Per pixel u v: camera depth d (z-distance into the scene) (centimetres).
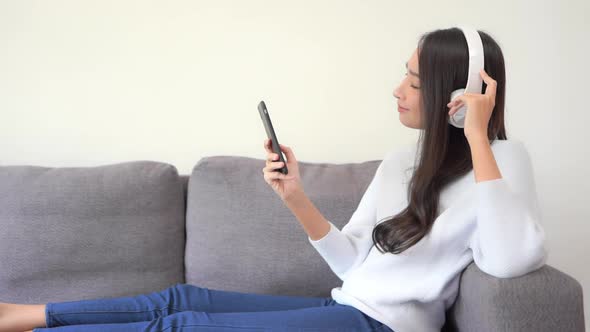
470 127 115
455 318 128
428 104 126
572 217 201
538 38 195
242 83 197
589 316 202
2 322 132
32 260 158
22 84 194
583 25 194
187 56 196
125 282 161
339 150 200
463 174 127
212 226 164
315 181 165
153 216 164
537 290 103
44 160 197
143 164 170
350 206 160
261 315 122
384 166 145
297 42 196
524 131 198
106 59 195
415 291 122
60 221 160
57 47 194
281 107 199
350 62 197
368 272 129
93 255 161
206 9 194
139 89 196
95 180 164
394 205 139
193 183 169
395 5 195
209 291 142
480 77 120
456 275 123
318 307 127
